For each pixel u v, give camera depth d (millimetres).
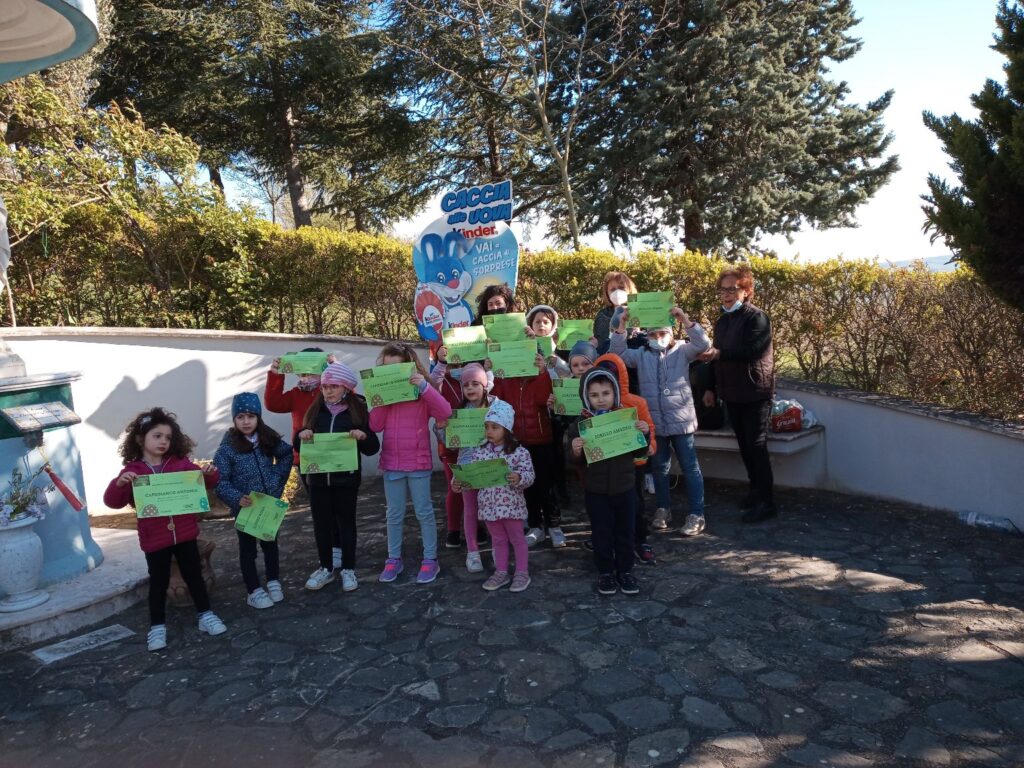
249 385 7426
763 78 16625
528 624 3934
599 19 17375
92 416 6770
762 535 5164
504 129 20000
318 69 18812
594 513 4250
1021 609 3826
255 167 22562
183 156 8781
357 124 20594
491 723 3020
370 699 3260
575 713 3066
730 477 6672
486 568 4824
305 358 4844
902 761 2664
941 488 5363
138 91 19953
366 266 8461
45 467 4258
